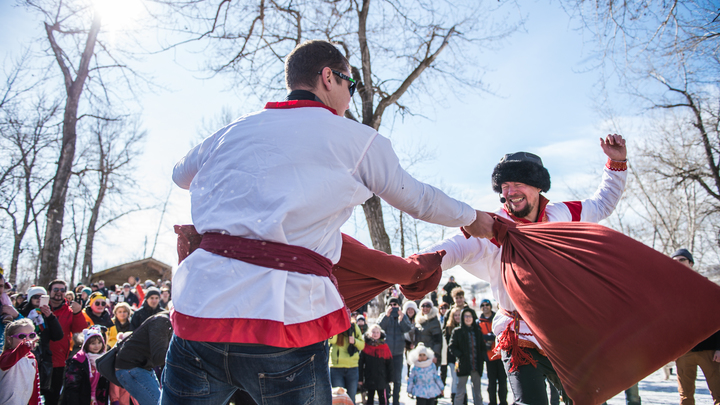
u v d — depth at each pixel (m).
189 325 1.27
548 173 2.75
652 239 23.36
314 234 1.35
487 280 2.68
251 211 1.31
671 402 7.18
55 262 12.70
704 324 1.65
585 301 1.75
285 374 1.32
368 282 1.98
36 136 20.05
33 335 5.00
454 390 7.71
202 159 1.56
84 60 13.62
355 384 6.86
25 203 22.22
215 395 1.40
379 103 13.18
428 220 1.67
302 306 1.29
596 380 1.77
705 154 18.73
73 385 5.25
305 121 1.40
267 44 12.66
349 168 1.40
